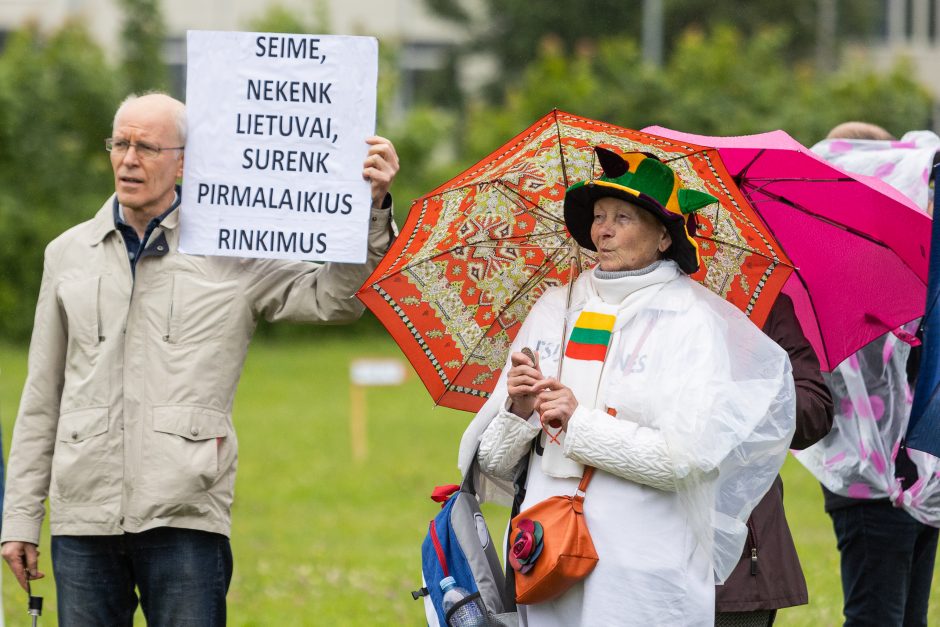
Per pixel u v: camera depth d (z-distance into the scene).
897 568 11.71
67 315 10.14
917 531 11.72
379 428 38.75
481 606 8.95
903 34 91.50
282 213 9.89
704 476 8.32
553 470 8.77
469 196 9.32
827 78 68.88
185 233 9.96
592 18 87.00
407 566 20.41
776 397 8.55
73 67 59.41
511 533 8.71
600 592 8.40
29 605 10.38
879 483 11.38
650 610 8.31
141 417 9.91
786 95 64.69
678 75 64.75
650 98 63.72
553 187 9.36
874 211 9.88
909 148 11.95
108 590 10.09
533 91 64.31
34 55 60.16
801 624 15.05
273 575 19.81
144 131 9.88
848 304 10.33
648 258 8.77
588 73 65.06
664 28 86.38
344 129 9.84
